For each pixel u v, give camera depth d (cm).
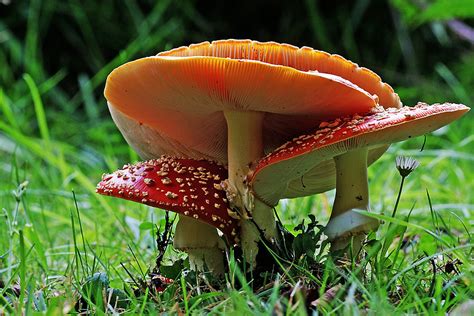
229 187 63
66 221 87
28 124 150
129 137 70
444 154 103
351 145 60
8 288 66
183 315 58
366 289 59
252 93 59
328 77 57
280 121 65
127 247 80
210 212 62
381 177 103
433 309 55
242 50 60
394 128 58
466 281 59
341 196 64
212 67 57
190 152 69
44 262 71
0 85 165
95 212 92
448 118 60
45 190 100
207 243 66
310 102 60
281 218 85
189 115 65
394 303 60
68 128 149
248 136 63
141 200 62
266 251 64
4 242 78
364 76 62
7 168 121
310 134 61
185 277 65
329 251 65
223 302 57
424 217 85
